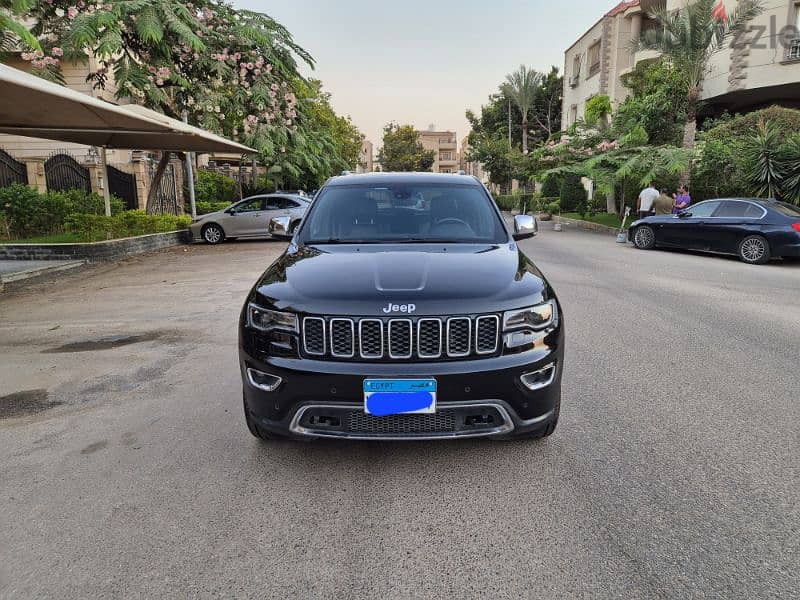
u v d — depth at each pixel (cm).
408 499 294
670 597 222
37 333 630
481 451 344
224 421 390
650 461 330
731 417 392
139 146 1448
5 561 246
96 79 1767
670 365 504
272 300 310
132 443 359
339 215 433
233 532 267
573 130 2327
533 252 1334
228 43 1673
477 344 294
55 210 1482
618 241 1566
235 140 1853
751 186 1515
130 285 922
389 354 291
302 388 294
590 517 276
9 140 1873
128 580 234
